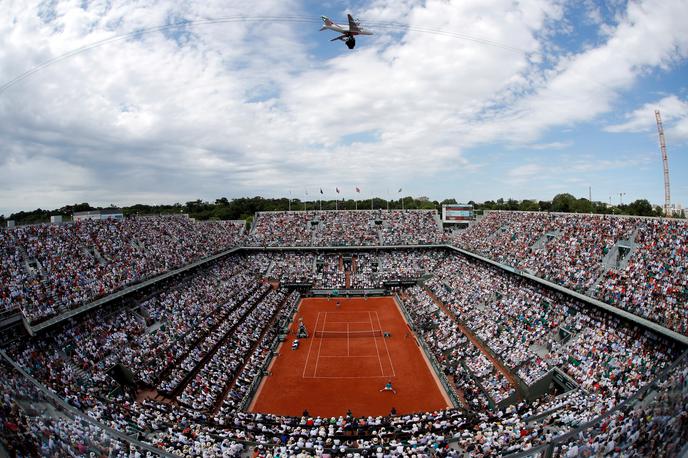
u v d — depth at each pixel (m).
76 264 62.41
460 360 60.28
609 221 69.94
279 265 115.50
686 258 50.69
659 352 44.00
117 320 58.75
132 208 172.12
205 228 112.69
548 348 55.22
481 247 96.69
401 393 54.47
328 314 91.25
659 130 106.25
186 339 61.56
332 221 133.00
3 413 18.70
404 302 96.50
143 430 36.81
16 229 61.25
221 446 34.97
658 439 16.22
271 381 58.31
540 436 33.06
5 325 43.97
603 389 42.72
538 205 161.38
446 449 34.34
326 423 43.44
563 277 63.09
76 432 20.64
